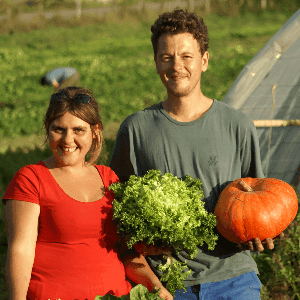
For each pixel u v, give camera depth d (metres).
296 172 5.82
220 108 3.27
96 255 2.78
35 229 2.70
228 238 3.10
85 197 2.85
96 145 3.08
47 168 2.84
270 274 4.87
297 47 4.94
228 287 3.16
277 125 5.29
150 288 3.06
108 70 18.83
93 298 2.69
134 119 3.32
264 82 5.11
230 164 3.29
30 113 12.55
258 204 3.02
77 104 2.75
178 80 3.17
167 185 2.96
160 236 2.79
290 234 4.89
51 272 2.68
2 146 10.12
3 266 5.56
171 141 3.24
